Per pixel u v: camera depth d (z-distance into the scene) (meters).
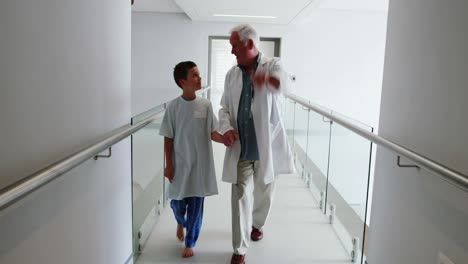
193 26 7.11
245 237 2.38
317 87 7.23
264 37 7.16
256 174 2.48
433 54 1.64
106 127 1.92
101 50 1.83
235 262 2.34
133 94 7.25
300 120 4.25
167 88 7.24
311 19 7.05
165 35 7.14
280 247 2.62
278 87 2.26
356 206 2.45
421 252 1.70
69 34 1.48
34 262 1.26
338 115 2.68
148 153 2.63
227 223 3.00
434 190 1.59
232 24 7.09
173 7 6.61
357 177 2.42
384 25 7.07
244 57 2.23
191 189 2.39
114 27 2.01
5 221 1.10
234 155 2.32
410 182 1.81
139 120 2.21
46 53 1.31
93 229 1.79
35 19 1.24
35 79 1.24
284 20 6.56
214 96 7.49
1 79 1.07
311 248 2.62
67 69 1.47
